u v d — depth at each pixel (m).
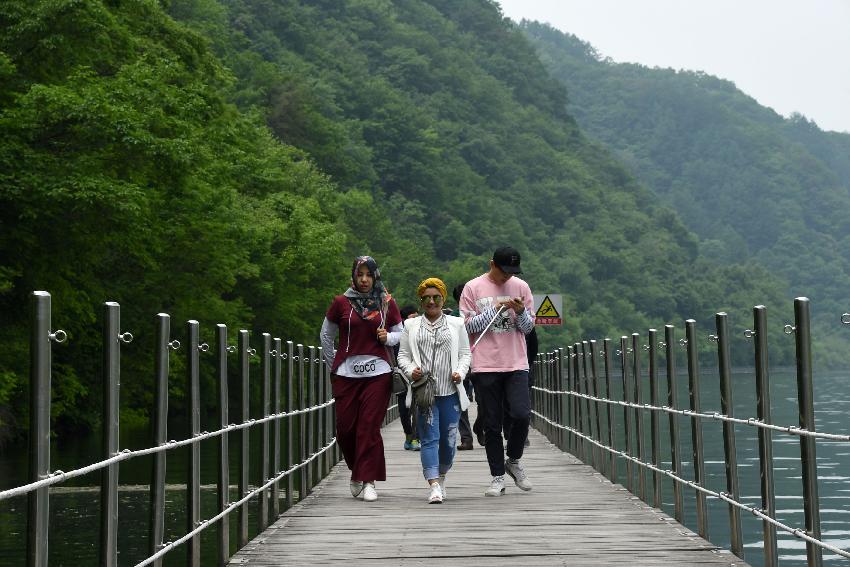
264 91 134.88
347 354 13.69
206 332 50.56
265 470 12.17
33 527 5.69
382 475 13.89
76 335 40.53
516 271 13.83
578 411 19.61
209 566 13.55
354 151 183.12
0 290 33.06
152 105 35.88
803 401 7.63
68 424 42.81
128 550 14.54
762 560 17.41
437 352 13.67
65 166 32.59
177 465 27.02
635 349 13.75
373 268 13.55
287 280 67.56
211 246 47.88
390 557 10.09
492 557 10.04
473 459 20.75
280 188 79.12
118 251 42.25
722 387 9.84
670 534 11.20
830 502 22.47
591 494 14.54
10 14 33.50
